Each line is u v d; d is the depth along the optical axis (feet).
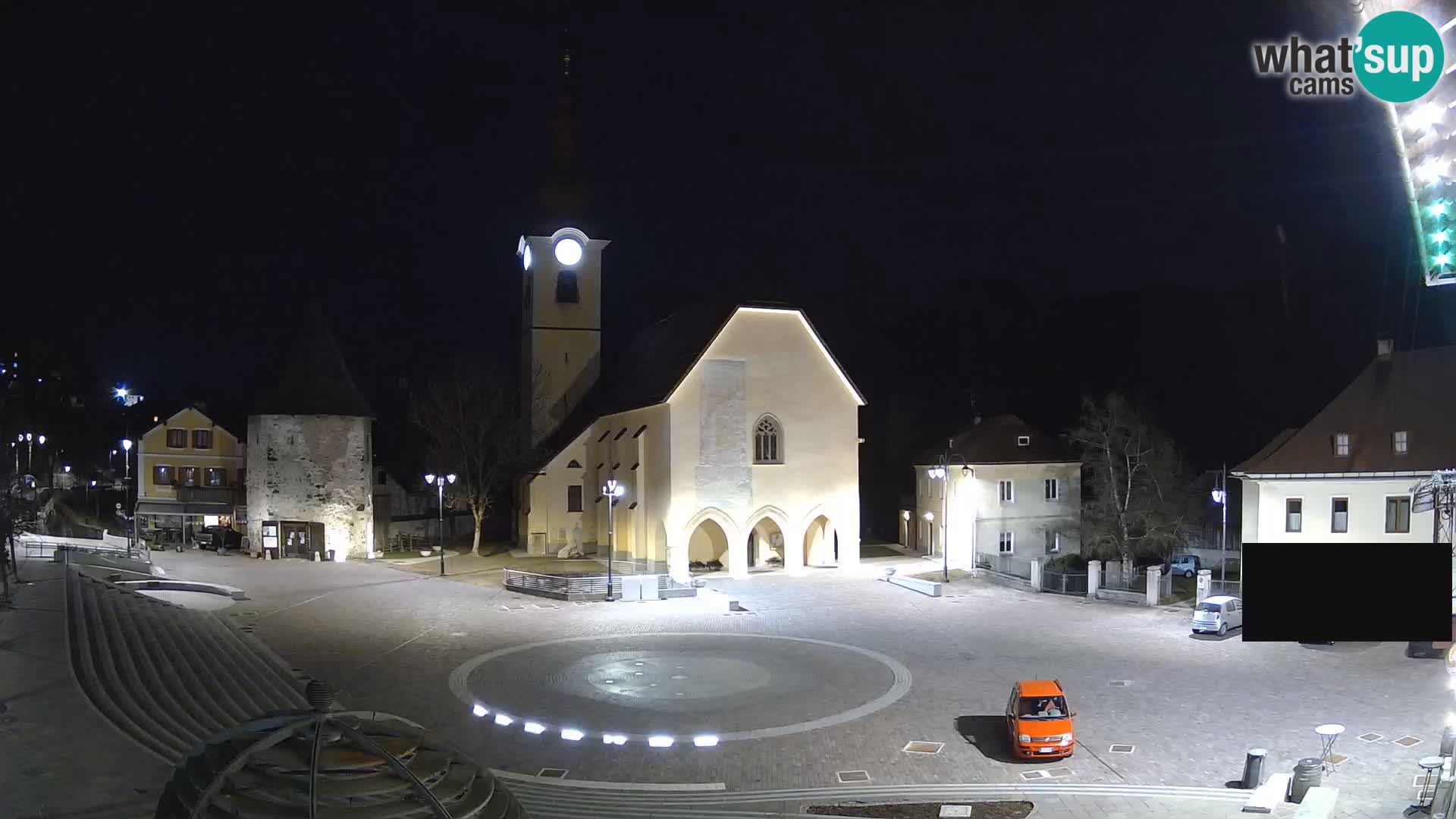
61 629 103.60
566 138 235.61
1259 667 115.14
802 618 150.10
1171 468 198.59
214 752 33.32
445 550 233.55
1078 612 153.38
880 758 85.25
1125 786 76.23
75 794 57.11
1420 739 85.30
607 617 151.33
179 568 196.13
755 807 71.20
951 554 206.28
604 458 217.56
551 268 233.14
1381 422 154.61
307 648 127.75
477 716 98.68
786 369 194.18
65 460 308.60
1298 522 156.87
